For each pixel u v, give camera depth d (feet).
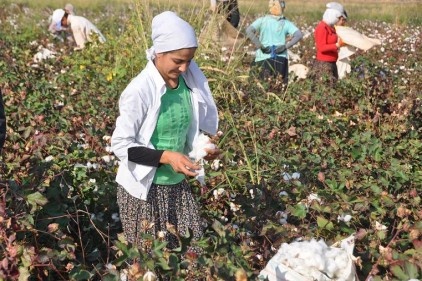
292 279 11.66
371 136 22.00
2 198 13.60
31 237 13.83
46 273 12.62
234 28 32.99
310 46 55.16
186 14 30.50
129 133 12.67
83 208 16.34
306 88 29.86
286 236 13.78
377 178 18.25
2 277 11.95
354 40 35.01
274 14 34.06
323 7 103.45
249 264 12.92
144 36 29.37
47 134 19.98
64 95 26.78
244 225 15.03
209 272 11.48
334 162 19.88
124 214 13.46
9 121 21.34
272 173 18.40
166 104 12.94
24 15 75.51
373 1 114.83
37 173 15.61
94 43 34.88
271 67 32.71
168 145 13.19
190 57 12.55
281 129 22.88
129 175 13.05
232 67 28.37
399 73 37.65
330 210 14.38
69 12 45.11
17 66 32.32
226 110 24.79
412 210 15.64
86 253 15.11
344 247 12.46
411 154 21.04
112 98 25.77
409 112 25.93
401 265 11.96
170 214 13.35
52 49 42.65
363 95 29.19
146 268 11.53
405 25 76.43
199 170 12.96
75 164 18.08
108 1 92.22
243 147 20.01
